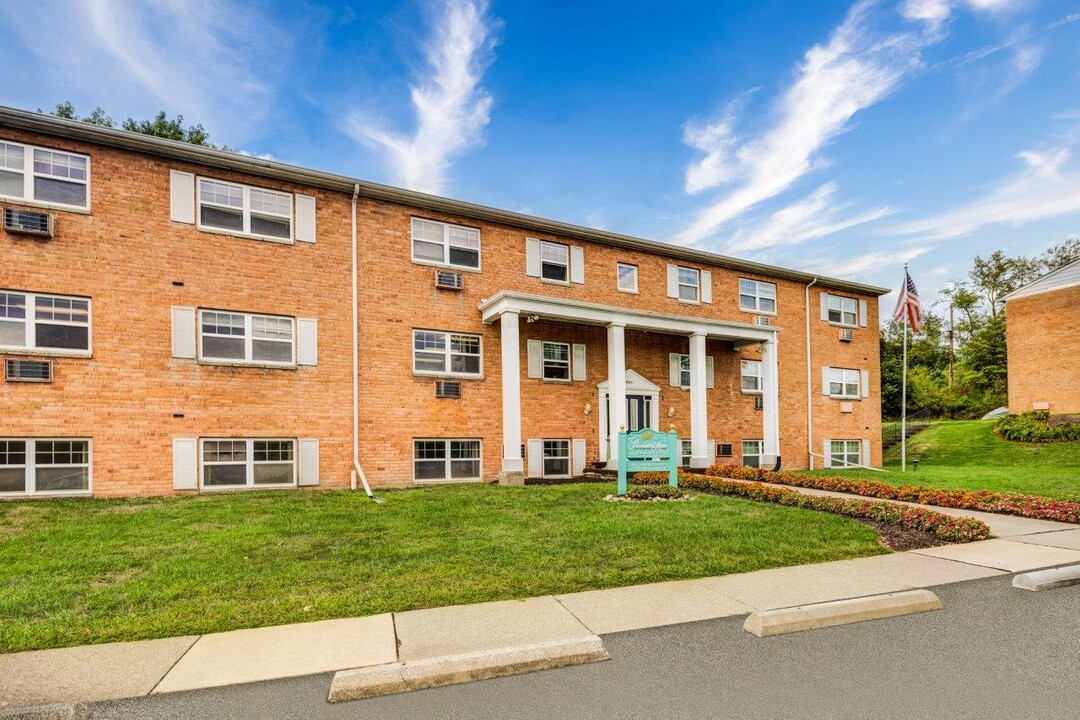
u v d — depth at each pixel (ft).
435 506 32.45
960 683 12.19
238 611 16.30
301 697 11.82
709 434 61.41
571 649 13.48
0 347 34.35
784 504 34.47
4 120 34.68
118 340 37.11
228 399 39.91
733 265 64.64
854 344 73.77
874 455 73.82
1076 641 14.47
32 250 35.35
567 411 52.95
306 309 42.80
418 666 12.60
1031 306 83.87
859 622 15.83
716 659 13.44
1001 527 28.53
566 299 50.21
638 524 26.96
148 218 38.47
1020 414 83.35
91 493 35.96
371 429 44.29
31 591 17.65
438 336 47.91
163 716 11.10
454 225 49.42
